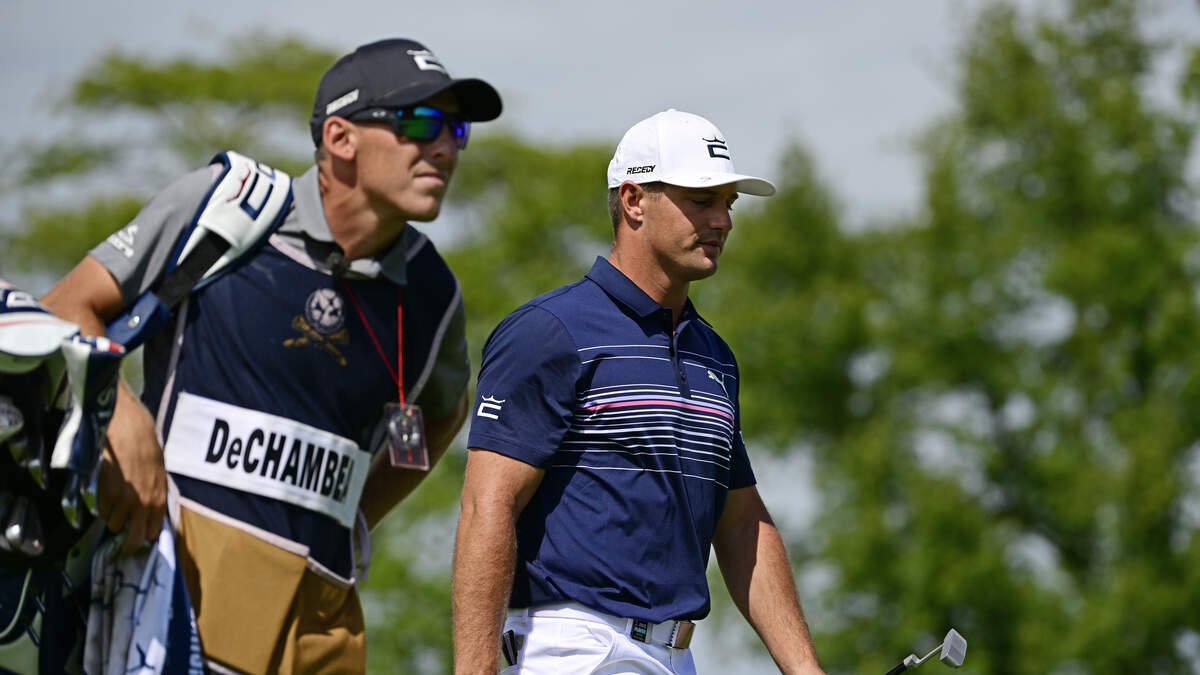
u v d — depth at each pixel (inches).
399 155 613.3
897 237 4414.4
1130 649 3535.9
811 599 4094.5
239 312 610.5
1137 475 3622.0
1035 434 3954.2
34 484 565.0
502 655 670.5
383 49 622.5
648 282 665.0
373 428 641.6
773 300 4485.7
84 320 583.5
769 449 4419.3
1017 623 3686.0
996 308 4065.0
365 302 630.5
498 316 4761.3
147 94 5007.4
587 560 637.9
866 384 4379.9
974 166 4136.3
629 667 639.1
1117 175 3949.3
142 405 588.4
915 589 3747.5
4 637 559.5
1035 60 4111.7
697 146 661.9
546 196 5029.5
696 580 652.7
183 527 603.5
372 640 4133.9
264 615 606.5
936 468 3964.1
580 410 644.1
